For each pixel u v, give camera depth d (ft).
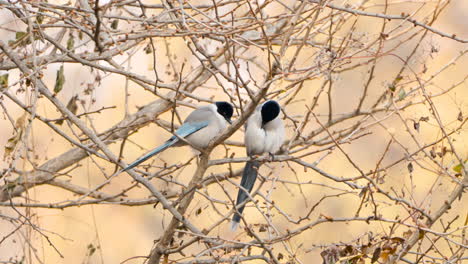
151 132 60.90
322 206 52.42
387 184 45.52
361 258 28.66
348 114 42.09
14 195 39.52
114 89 63.31
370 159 53.16
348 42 36.40
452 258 30.94
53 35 42.68
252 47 44.04
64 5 34.91
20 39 34.32
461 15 53.11
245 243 30.45
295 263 31.45
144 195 59.41
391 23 44.93
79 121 33.71
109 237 62.49
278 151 41.14
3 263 35.70
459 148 38.01
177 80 41.81
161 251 33.68
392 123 41.14
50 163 41.37
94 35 33.55
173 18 37.55
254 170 36.60
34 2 32.48
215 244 33.73
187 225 33.12
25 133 31.50
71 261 48.91
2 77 34.60
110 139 42.86
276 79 28.12
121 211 63.57
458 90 47.96
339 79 41.06
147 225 64.23
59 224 50.03
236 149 59.62
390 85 33.37
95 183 56.24
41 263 31.89
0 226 48.14
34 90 32.17
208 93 59.16
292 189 53.21
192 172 59.16
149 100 63.72
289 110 55.01
